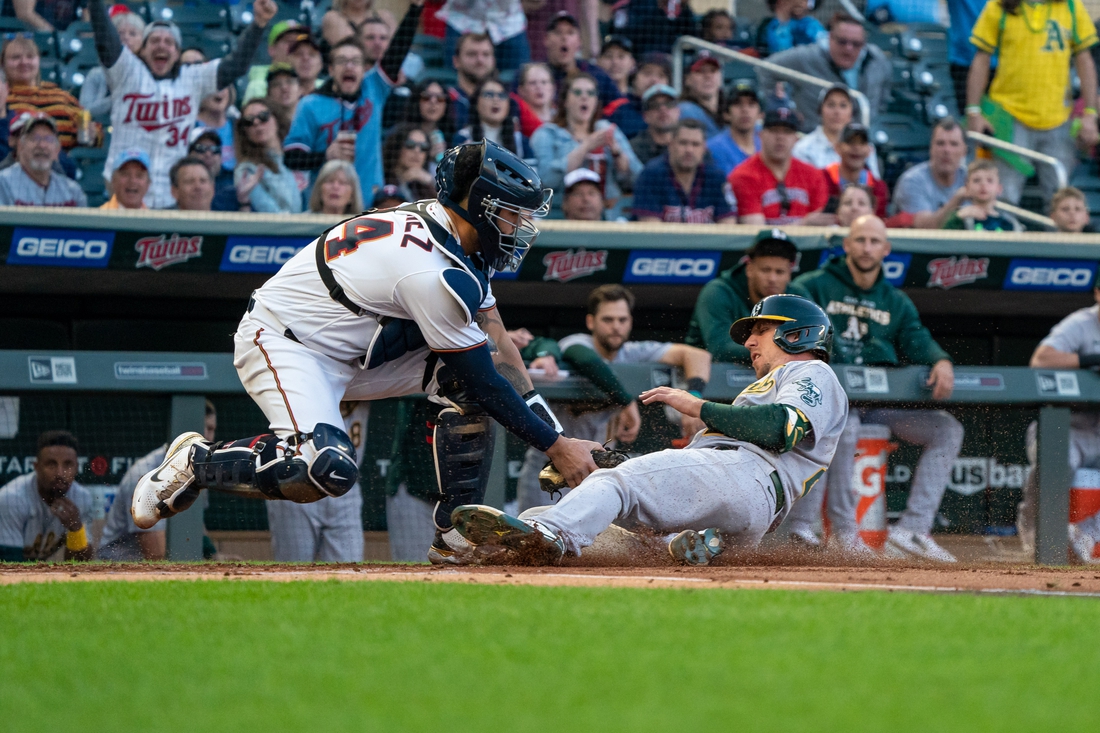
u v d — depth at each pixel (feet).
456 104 92.84
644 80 99.30
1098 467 77.97
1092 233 95.61
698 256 88.69
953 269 91.50
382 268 41.60
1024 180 103.55
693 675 21.58
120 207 86.07
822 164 95.71
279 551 69.62
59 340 91.66
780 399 48.67
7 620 29.96
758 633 26.55
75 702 20.15
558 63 96.22
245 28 92.38
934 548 75.36
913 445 75.77
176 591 36.19
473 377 42.93
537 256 86.69
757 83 104.58
